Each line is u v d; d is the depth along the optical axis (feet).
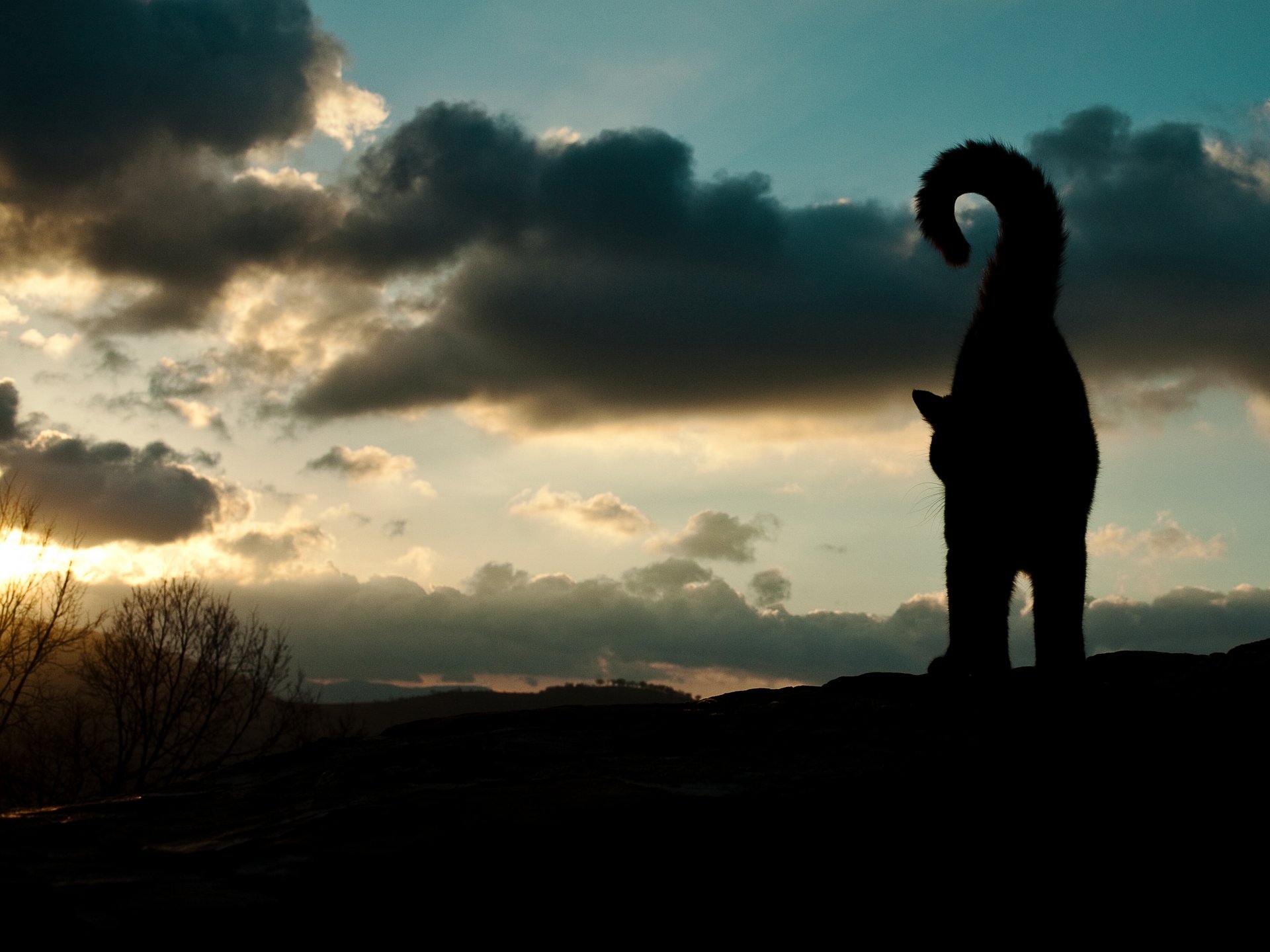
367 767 11.57
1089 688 12.45
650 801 9.15
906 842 8.76
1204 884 8.25
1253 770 9.49
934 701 13.41
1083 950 7.70
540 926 7.75
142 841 9.06
